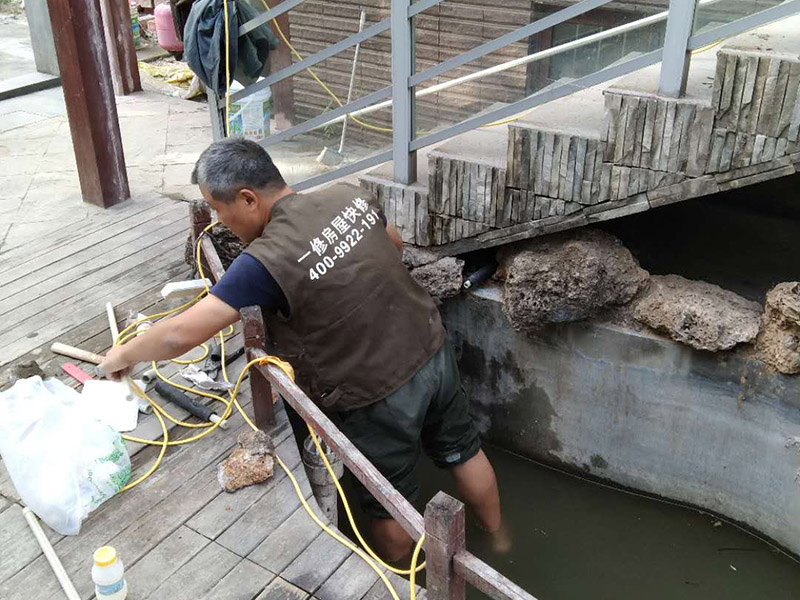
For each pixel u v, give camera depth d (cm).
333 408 295
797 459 334
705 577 356
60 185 571
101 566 236
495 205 354
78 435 285
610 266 350
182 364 359
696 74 324
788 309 313
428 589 211
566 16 314
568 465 406
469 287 388
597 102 359
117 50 758
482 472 341
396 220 386
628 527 382
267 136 443
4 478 298
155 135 681
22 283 434
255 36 425
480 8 341
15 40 994
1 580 256
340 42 377
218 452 309
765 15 275
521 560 368
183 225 506
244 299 272
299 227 277
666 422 366
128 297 421
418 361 294
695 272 405
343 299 278
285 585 252
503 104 360
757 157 291
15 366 350
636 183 318
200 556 262
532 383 395
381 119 397
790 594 344
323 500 314
